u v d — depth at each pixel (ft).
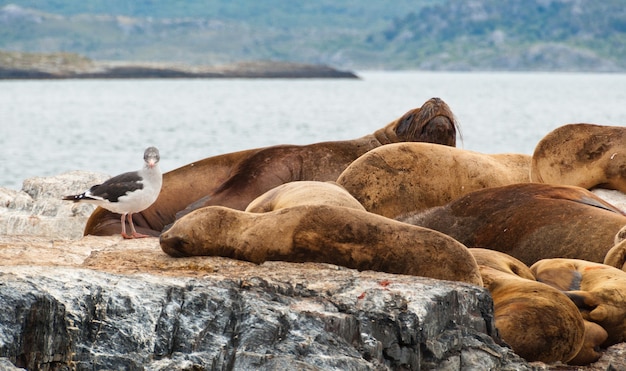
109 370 65.21
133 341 67.05
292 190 98.84
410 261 82.17
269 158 138.21
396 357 72.28
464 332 76.64
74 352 65.92
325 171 137.69
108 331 67.10
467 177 122.72
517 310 81.20
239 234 85.87
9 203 151.53
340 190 98.68
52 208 148.87
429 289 76.43
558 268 96.43
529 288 84.28
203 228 86.53
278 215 85.81
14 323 64.39
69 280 69.67
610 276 92.12
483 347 76.07
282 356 66.23
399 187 117.80
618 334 88.43
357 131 542.57
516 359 76.64
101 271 73.36
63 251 90.74
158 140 464.65
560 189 113.60
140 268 82.99
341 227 83.61
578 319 81.51
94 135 496.64
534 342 79.36
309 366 65.46
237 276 78.54
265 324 69.26
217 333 69.51
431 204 118.73
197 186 138.92
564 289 93.66
